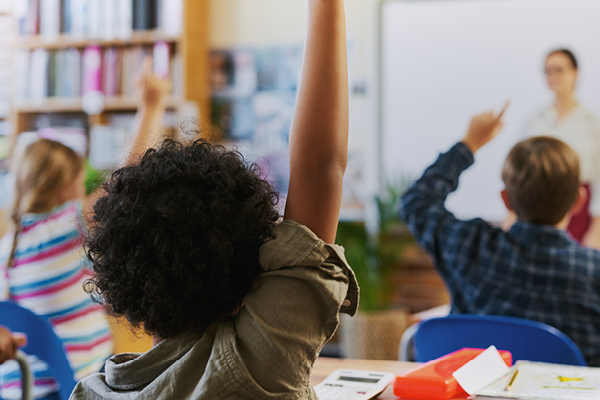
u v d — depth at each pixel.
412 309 3.85
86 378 0.76
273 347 0.65
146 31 4.02
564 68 3.62
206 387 0.64
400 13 3.90
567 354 1.42
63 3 4.16
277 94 4.14
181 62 3.99
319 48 0.74
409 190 1.73
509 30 3.72
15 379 1.74
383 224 3.86
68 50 4.19
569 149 1.58
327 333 0.69
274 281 0.68
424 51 3.87
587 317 1.54
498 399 0.94
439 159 1.72
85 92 4.14
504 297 1.60
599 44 3.56
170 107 4.04
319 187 0.72
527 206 1.58
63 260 1.89
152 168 0.68
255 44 4.17
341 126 0.73
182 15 3.97
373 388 1.01
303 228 0.69
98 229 0.69
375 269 3.85
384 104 3.95
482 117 1.70
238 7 4.20
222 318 0.70
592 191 3.55
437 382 0.95
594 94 3.58
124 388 0.71
